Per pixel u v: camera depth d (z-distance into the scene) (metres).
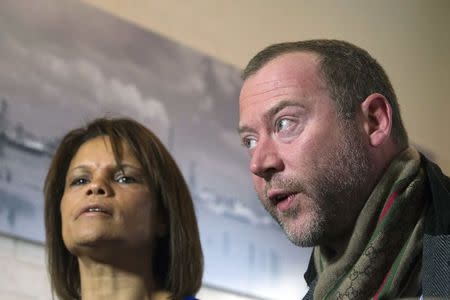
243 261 4.59
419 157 1.92
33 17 4.12
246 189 4.75
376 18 6.17
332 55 1.93
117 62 4.40
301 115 1.86
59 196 2.73
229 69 4.97
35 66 4.05
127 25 4.51
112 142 2.64
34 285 3.78
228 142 4.77
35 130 3.94
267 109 1.87
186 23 4.93
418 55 6.37
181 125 4.58
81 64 4.23
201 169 4.58
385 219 1.83
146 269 2.52
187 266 2.60
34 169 3.88
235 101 4.93
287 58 1.92
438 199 1.80
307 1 5.75
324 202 1.83
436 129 6.29
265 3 5.47
